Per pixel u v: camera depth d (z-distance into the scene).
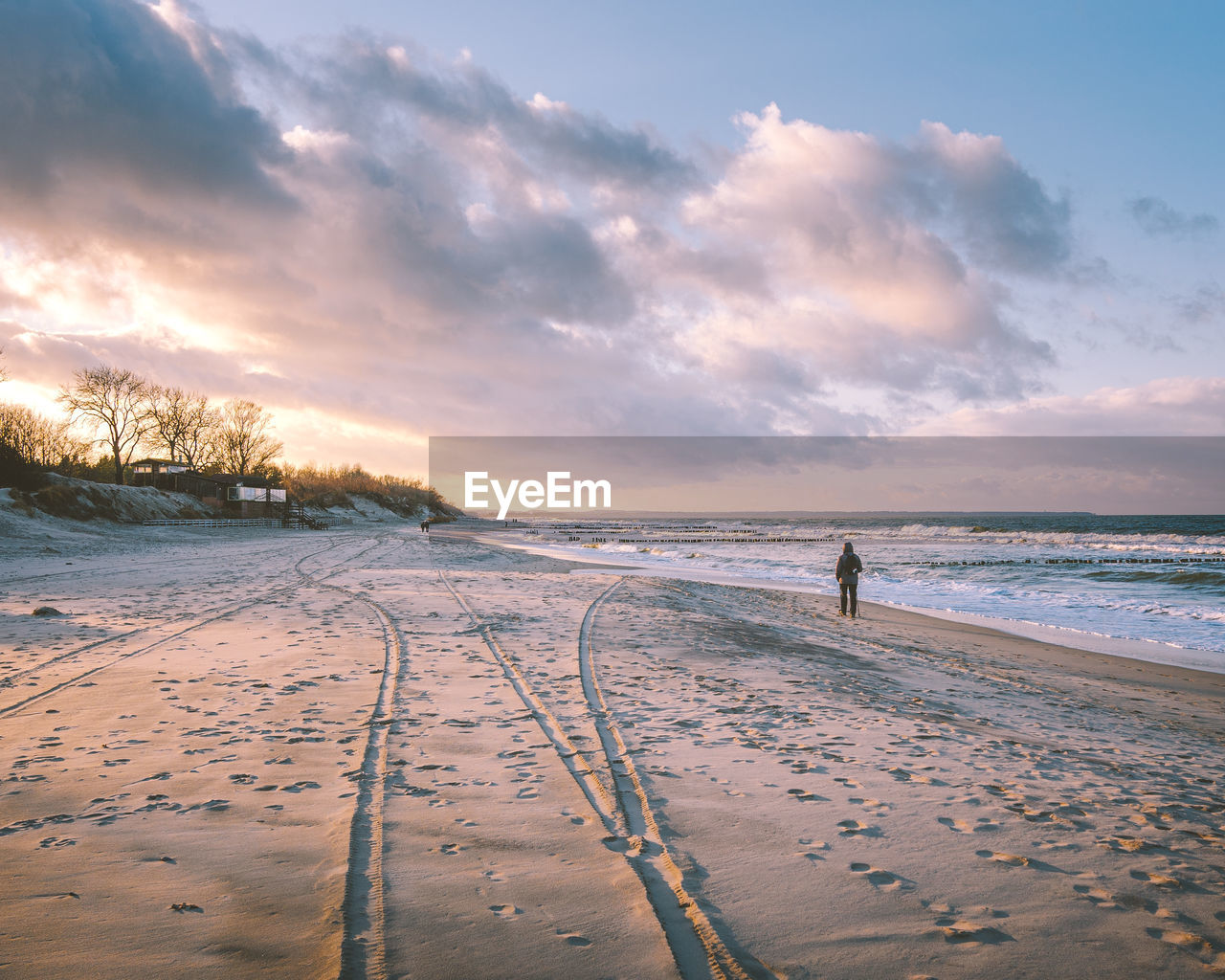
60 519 36.66
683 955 2.63
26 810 3.97
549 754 5.12
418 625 11.21
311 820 3.86
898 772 4.91
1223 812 4.47
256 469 92.00
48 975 2.44
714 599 18.00
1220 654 12.87
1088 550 51.25
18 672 7.48
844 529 114.81
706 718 6.34
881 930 2.84
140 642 9.21
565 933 2.77
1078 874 3.40
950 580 27.22
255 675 7.50
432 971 2.49
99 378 68.94
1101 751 6.11
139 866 3.29
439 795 4.27
